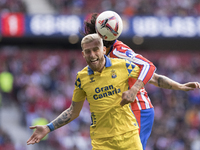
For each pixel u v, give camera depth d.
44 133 13.46
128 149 12.60
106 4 68.19
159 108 53.59
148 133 14.73
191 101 56.09
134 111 14.34
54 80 55.38
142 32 63.88
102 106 12.60
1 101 51.06
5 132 42.41
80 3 69.06
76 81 13.02
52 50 69.56
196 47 77.88
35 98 49.09
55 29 61.59
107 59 12.63
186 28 64.94
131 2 67.94
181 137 47.97
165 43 77.12
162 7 67.31
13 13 60.56
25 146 42.41
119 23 13.43
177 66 68.38
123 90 12.59
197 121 52.84
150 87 56.38
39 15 61.38
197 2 69.56
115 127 12.59
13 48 74.00
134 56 13.27
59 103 50.72
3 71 56.22
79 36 67.44
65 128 44.69
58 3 69.94
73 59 65.69
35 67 60.09
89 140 45.22
